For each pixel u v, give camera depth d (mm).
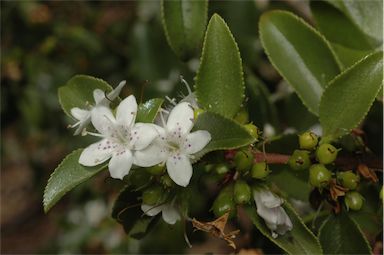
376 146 200
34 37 377
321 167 156
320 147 157
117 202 164
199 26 178
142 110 150
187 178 144
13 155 463
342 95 164
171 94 270
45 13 373
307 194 182
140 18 347
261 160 157
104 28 386
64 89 171
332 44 185
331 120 166
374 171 169
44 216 583
